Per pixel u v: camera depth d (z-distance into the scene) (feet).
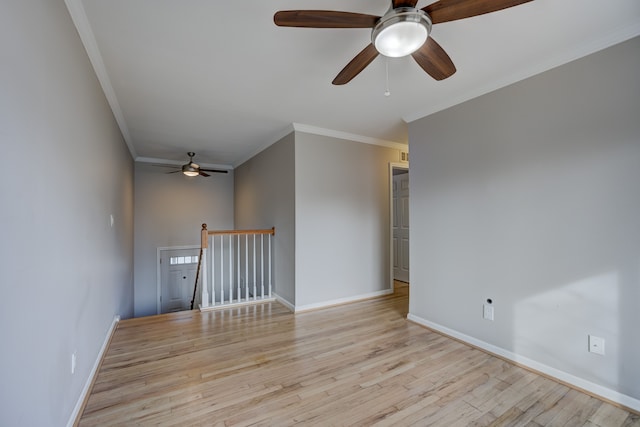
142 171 18.47
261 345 8.75
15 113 3.40
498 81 8.03
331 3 5.31
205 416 5.59
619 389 5.98
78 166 5.86
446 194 9.52
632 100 5.85
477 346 8.56
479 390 6.49
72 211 5.46
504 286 7.94
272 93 8.97
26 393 3.62
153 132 12.82
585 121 6.49
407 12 4.48
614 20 5.67
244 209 18.56
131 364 7.57
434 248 9.89
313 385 6.66
